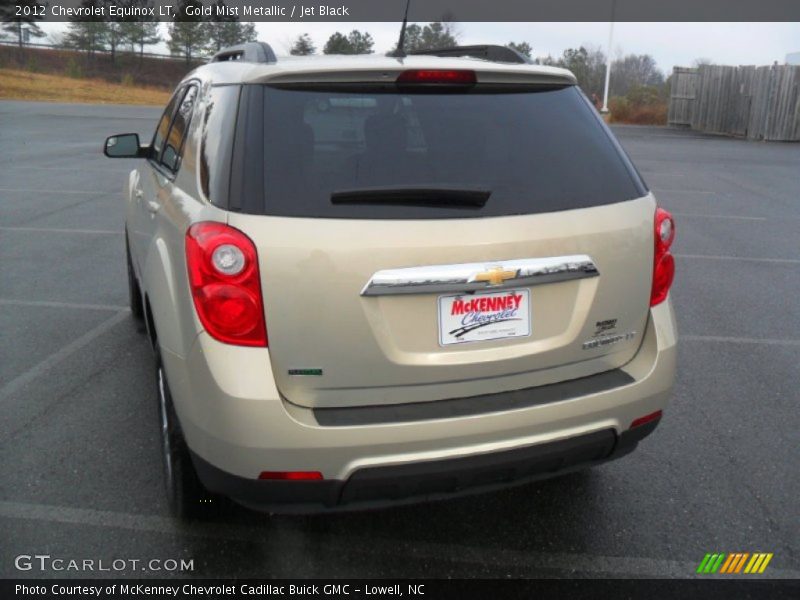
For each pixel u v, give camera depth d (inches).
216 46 2482.8
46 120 984.9
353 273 91.4
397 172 97.0
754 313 239.1
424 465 95.9
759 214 421.7
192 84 142.3
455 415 96.1
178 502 118.4
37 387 171.6
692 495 132.6
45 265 278.8
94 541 117.1
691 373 188.5
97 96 1588.3
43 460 140.1
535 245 98.0
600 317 105.3
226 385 91.6
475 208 97.2
